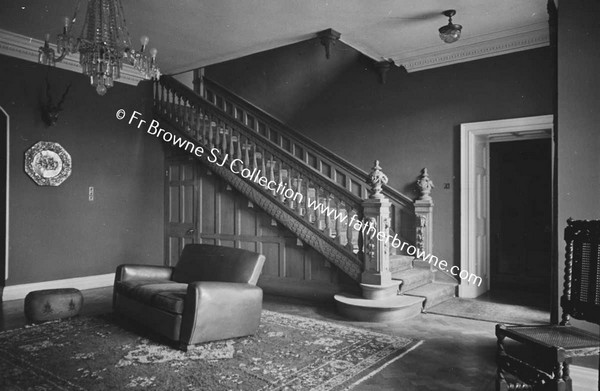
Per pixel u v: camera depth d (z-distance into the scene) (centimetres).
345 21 552
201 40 623
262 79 887
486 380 336
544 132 625
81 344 411
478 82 637
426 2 495
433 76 674
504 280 774
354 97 756
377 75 729
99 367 353
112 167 763
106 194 754
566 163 330
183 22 558
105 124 754
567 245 298
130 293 469
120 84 777
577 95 327
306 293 615
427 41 621
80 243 718
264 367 356
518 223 770
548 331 284
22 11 536
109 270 756
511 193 779
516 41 594
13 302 607
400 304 509
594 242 282
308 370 351
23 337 432
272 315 530
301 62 830
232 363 364
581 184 325
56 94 691
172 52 677
